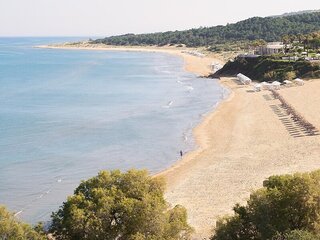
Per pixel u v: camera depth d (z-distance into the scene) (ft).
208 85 454.81
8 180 185.47
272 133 235.81
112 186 84.33
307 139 216.74
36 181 184.55
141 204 79.87
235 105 323.37
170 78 544.21
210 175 178.19
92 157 217.56
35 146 237.66
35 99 399.65
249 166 184.44
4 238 75.61
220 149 216.95
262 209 85.05
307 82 386.11
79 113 328.70
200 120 285.64
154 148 229.25
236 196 152.56
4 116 318.24
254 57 517.14
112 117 311.06
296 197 84.94
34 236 77.82
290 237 75.31
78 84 510.58
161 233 80.07
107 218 79.36
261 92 367.66
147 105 354.33
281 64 458.50
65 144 241.96
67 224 79.61
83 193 85.92
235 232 87.86
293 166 177.17
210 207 144.87
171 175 184.03
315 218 84.02
